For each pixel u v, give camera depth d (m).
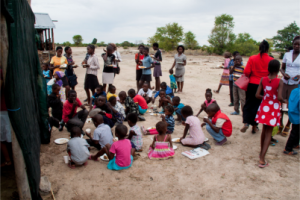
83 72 15.71
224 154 4.60
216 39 43.62
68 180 3.65
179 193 3.41
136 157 4.39
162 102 7.09
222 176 3.85
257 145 5.02
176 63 9.79
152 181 3.68
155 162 4.25
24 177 2.71
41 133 4.10
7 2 2.45
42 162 4.15
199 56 38.72
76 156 3.90
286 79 5.54
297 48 5.33
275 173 3.94
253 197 3.34
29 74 3.17
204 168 4.08
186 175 3.86
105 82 7.87
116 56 8.44
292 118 4.34
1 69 2.42
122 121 5.98
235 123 6.32
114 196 3.32
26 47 3.07
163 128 4.33
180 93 9.89
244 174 3.91
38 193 3.02
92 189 3.46
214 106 5.02
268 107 4.09
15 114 2.43
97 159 4.26
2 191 3.22
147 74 8.99
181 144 5.06
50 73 7.94
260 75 5.00
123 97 6.70
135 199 3.27
